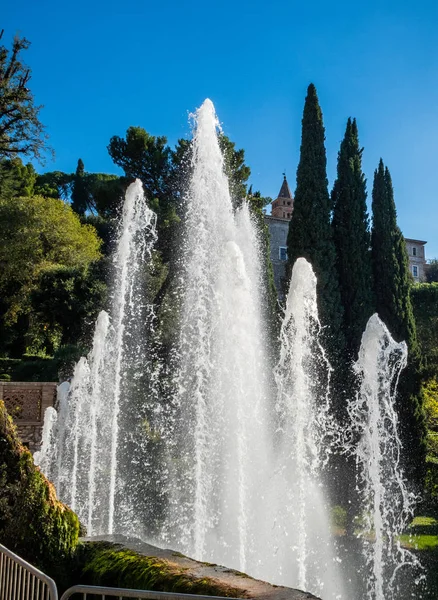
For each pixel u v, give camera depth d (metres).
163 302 22.34
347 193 22.09
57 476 13.55
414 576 11.11
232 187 24.50
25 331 30.16
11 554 3.64
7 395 14.78
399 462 18.38
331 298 19.94
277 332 19.95
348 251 21.47
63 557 4.37
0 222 29.02
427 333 30.19
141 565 3.82
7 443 4.68
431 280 56.69
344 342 19.81
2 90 24.05
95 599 3.94
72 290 23.98
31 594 3.36
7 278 29.06
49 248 29.94
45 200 33.25
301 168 21.59
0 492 4.55
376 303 21.73
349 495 16.70
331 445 16.08
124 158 28.38
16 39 23.88
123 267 14.55
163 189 27.91
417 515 17.48
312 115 22.05
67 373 20.16
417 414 19.14
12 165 33.00
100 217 36.59
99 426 14.98
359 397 18.48
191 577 3.49
